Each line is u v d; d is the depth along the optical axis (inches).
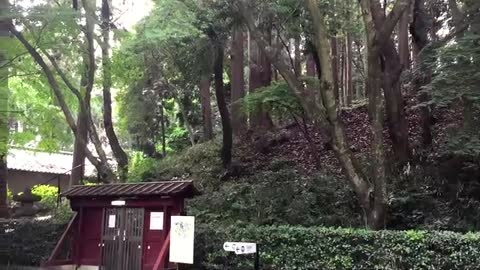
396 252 306.8
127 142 1061.8
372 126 357.1
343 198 457.4
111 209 366.3
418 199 426.3
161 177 669.9
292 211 438.3
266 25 478.6
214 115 987.3
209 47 525.0
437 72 390.3
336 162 577.9
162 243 339.0
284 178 541.6
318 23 367.2
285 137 708.0
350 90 896.9
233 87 754.2
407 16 660.7
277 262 346.9
